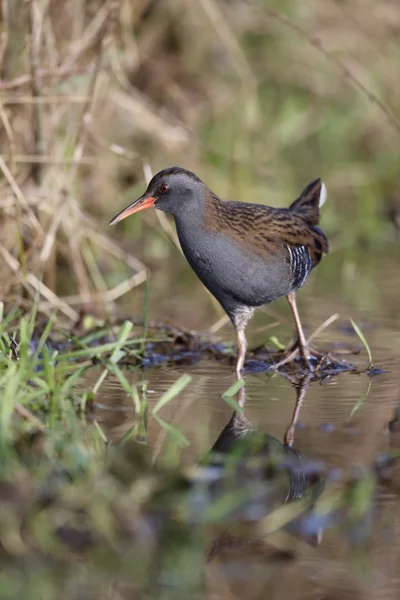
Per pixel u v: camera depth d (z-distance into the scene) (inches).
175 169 389.1
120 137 605.6
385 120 769.6
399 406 336.2
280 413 328.8
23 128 486.3
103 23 499.8
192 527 243.4
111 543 235.1
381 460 282.5
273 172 713.0
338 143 784.9
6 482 261.3
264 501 258.8
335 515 252.5
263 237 391.5
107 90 557.0
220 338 439.8
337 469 275.7
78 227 490.0
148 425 315.9
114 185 602.5
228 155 676.7
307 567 228.2
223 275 390.6
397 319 468.8
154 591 216.8
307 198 445.1
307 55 748.6
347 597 216.1
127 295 534.0
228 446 295.7
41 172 480.1
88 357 402.0
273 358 408.5
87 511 248.5
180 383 322.7
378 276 569.6
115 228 611.2
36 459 279.6
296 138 769.6
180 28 702.5
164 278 572.7
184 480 269.0
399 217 673.6
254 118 706.2
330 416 325.4
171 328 442.9
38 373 329.7
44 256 448.5
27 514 246.4
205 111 706.2
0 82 448.5
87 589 216.2
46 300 482.9
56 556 229.1
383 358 403.9
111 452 288.7
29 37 459.5
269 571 227.0
